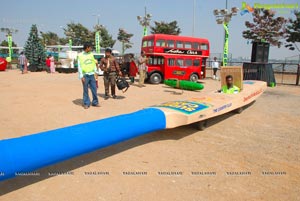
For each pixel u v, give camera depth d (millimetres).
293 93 13500
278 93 13438
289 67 30500
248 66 17109
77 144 3684
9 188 3584
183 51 16672
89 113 7562
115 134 4211
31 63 26391
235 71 8805
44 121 6605
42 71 26688
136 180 3850
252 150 5137
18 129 5902
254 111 8750
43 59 27047
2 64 24844
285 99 11430
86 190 3551
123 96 10914
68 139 3604
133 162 4457
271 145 5441
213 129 6523
